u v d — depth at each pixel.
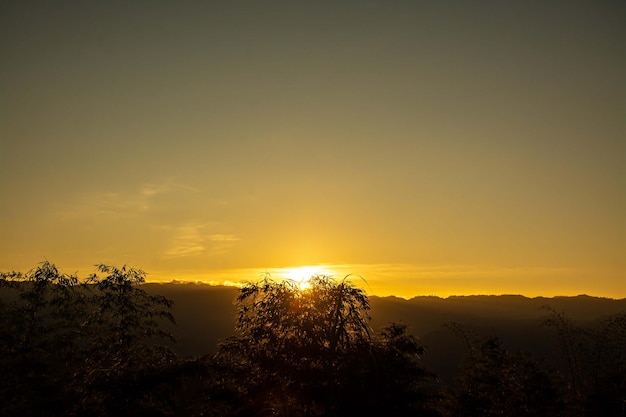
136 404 15.06
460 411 29.83
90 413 14.43
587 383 29.00
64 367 18.58
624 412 27.16
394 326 24.27
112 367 16.50
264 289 18.09
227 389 18.34
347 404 17.47
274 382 17.38
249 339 18.00
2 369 16.39
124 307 19.28
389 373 21.20
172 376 15.83
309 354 16.55
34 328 17.45
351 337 17.11
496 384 30.34
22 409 16.38
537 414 29.02
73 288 18.88
